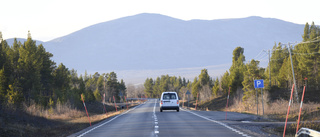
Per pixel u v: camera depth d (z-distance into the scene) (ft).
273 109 190.49
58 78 368.48
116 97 639.76
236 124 104.22
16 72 289.94
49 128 119.55
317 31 287.89
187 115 153.28
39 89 291.58
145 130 88.22
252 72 252.21
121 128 97.60
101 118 172.86
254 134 77.51
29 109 154.61
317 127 97.76
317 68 276.00
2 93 224.94
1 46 289.94
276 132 88.07
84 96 320.09
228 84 362.74
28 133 99.35
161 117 139.85
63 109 213.66
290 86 268.62
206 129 88.84
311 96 240.32
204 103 416.67
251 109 221.66
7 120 110.11
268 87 261.44
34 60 305.73
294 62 290.76
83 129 103.09
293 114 156.15
